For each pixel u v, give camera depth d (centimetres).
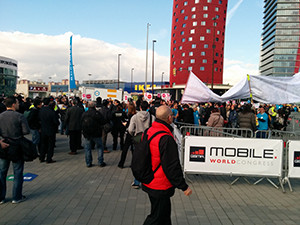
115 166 652
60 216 360
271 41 10694
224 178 580
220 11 6831
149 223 251
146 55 3167
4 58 6588
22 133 402
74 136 784
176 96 7300
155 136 245
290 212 392
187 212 385
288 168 506
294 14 10025
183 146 537
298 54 10025
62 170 606
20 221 341
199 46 6775
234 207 409
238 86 871
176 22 7338
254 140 507
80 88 1975
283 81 809
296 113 1712
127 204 408
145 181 247
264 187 521
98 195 446
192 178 575
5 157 390
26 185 494
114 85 10556
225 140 513
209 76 6775
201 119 1435
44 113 662
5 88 6588
